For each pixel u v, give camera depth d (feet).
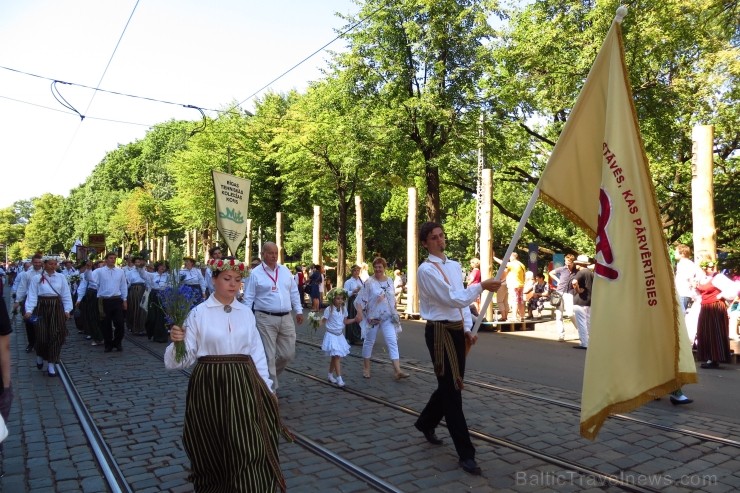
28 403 23.61
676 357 12.46
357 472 15.34
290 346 23.59
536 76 66.28
